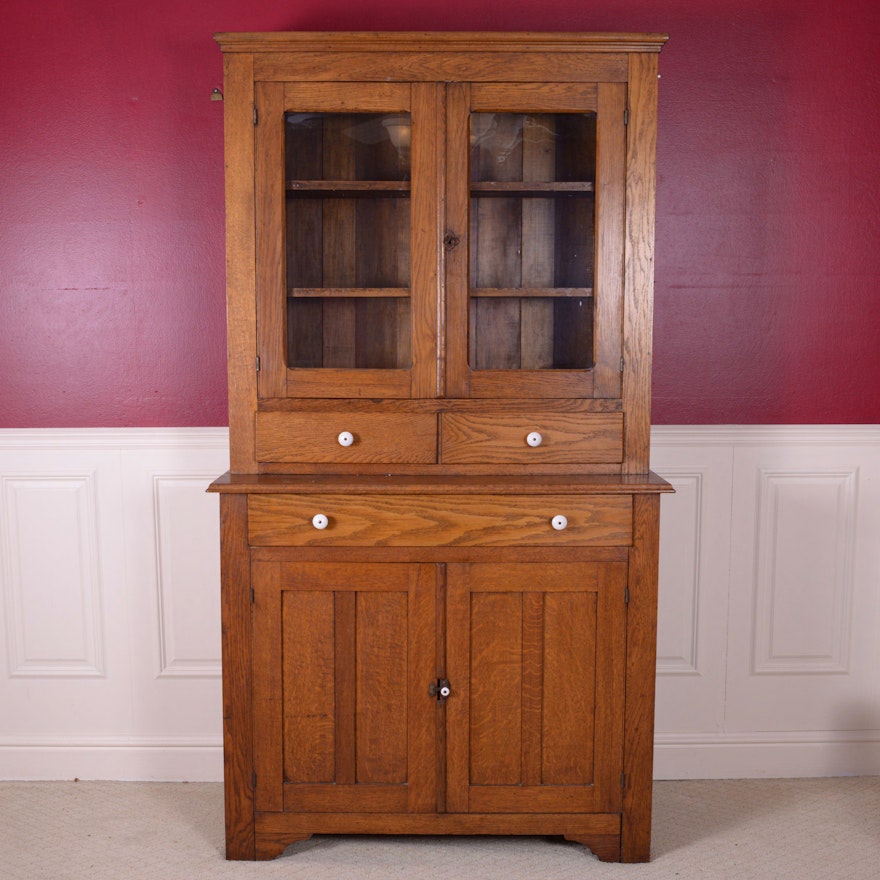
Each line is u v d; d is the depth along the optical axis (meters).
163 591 2.70
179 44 2.60
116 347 2.67
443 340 2.23
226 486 2.12
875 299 2.69
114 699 2.72
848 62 2.63
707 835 2.40
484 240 2.23
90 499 2.67
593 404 2.25
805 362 2.70
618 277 2.22
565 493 2.16
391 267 2.23
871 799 2.61
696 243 2.67
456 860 2.28
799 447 2.71
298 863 2.26
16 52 2.59
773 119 2.64
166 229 2.64
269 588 2.19
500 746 2.23
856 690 2.74
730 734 2.74
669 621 2.73
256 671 2.21
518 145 2.21
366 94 2.18
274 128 2.19
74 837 2.38
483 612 2.20
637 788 2.24
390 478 2.21
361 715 2.22
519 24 2.60
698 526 2.71
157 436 2.66
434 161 2.19
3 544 2.68
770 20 2.62
